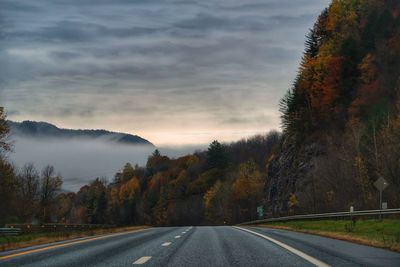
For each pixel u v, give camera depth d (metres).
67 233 26.91
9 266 9.77
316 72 88.94
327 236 21.52
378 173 46.25
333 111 80.56
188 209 161.50
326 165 57.72
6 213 80.56
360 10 99.62
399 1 95.12
